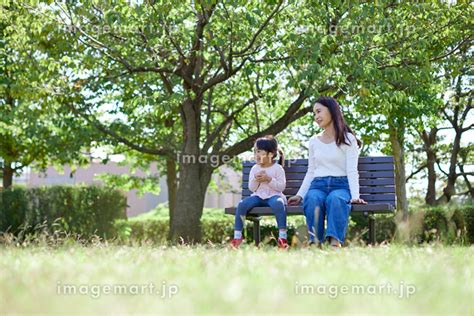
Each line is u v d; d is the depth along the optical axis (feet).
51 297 7.43
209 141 49.67
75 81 48.83
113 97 53.72
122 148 59.88
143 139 58.13
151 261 12.12
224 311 6.52
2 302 7.22
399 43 40.93
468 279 10.09
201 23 41.14
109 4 39.75
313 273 9.76
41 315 6.49
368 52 39.50
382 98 39.17
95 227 55.88
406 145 56.03
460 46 47.01
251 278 9.40
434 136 72.02
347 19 38.17
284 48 39.22
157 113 41.11
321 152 22.70
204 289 8.11
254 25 36.24
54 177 118.83
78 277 9.52
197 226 48.34
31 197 54.24
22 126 55.47
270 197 24.22
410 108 44.52
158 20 39.14
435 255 13.00
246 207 24.03
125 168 115.55
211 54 42.04
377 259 12.21
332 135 22.85
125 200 58.39
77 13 40.52
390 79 42.42
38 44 47.65
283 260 12.05
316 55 36.32
